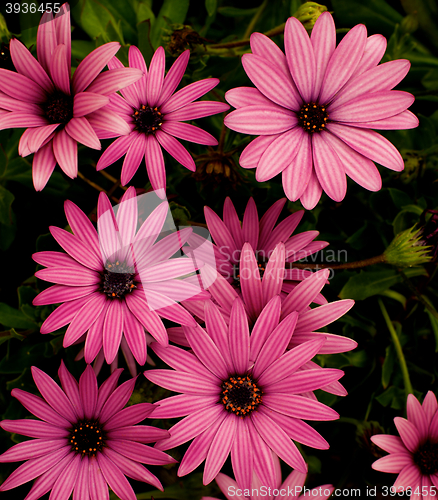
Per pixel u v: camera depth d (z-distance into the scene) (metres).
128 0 0.53
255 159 0.44
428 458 0.48
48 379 0.44
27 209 0.52
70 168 0.43
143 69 0.45
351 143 0.45
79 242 0.43
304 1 0.53
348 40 0.44
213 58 0.52
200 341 0.43
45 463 0.45
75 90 0.43
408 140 0.55
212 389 0.44
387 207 0.54
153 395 0.47
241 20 0.56
